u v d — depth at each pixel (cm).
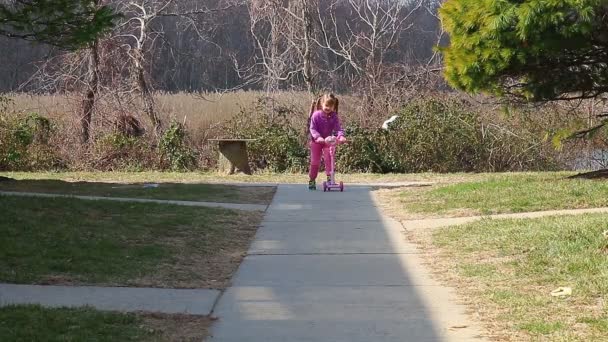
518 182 1476
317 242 1060
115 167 2298
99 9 1393
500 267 872
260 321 689
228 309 729
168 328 663
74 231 1025
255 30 3312
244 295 782
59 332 624
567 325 655
